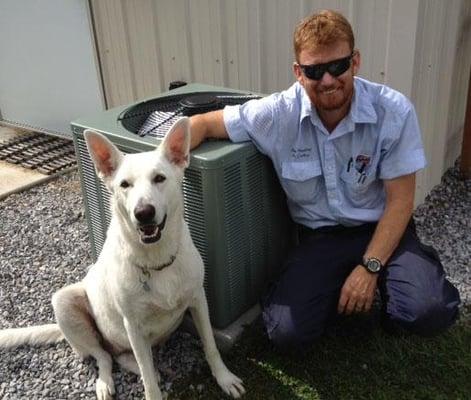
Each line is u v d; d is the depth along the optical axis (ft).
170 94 11.71
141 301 8.25
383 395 8.76
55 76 19.49
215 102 10.67
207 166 8.68
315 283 9.23
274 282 9.82
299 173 9.23
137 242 7.83
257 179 9.69
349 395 8.84
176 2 15.06
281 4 13.43
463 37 14.80
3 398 9.37
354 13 12.44
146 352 8.64
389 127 8.77
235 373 9.44
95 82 18.48
